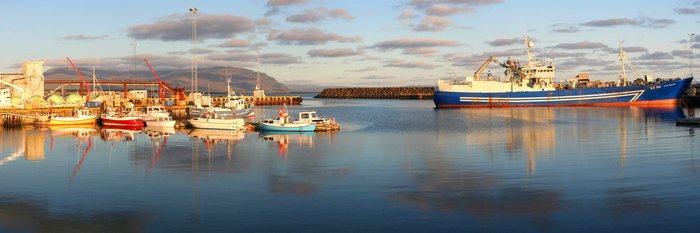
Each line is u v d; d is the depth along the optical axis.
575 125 73.38
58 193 27.31
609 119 84.69
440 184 28.75
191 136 60.84
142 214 23.00
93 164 37.53
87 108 98.44
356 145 50.03
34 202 25.36
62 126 78.00
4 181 30.81
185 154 43.25
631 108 121.94
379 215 22.41
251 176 32.00
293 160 39.22
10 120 78.75
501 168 34.06
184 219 22.16
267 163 37.66
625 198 24.72
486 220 21.52
